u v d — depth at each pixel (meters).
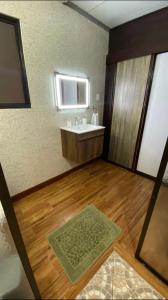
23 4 1.45
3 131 1.57
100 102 2.72
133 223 1.56
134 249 1.31
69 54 1.97
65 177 2.45
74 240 1.38
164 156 0.85
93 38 2.20
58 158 2.27
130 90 2.29
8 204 0.67
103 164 2.91
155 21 1.81
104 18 2.07
